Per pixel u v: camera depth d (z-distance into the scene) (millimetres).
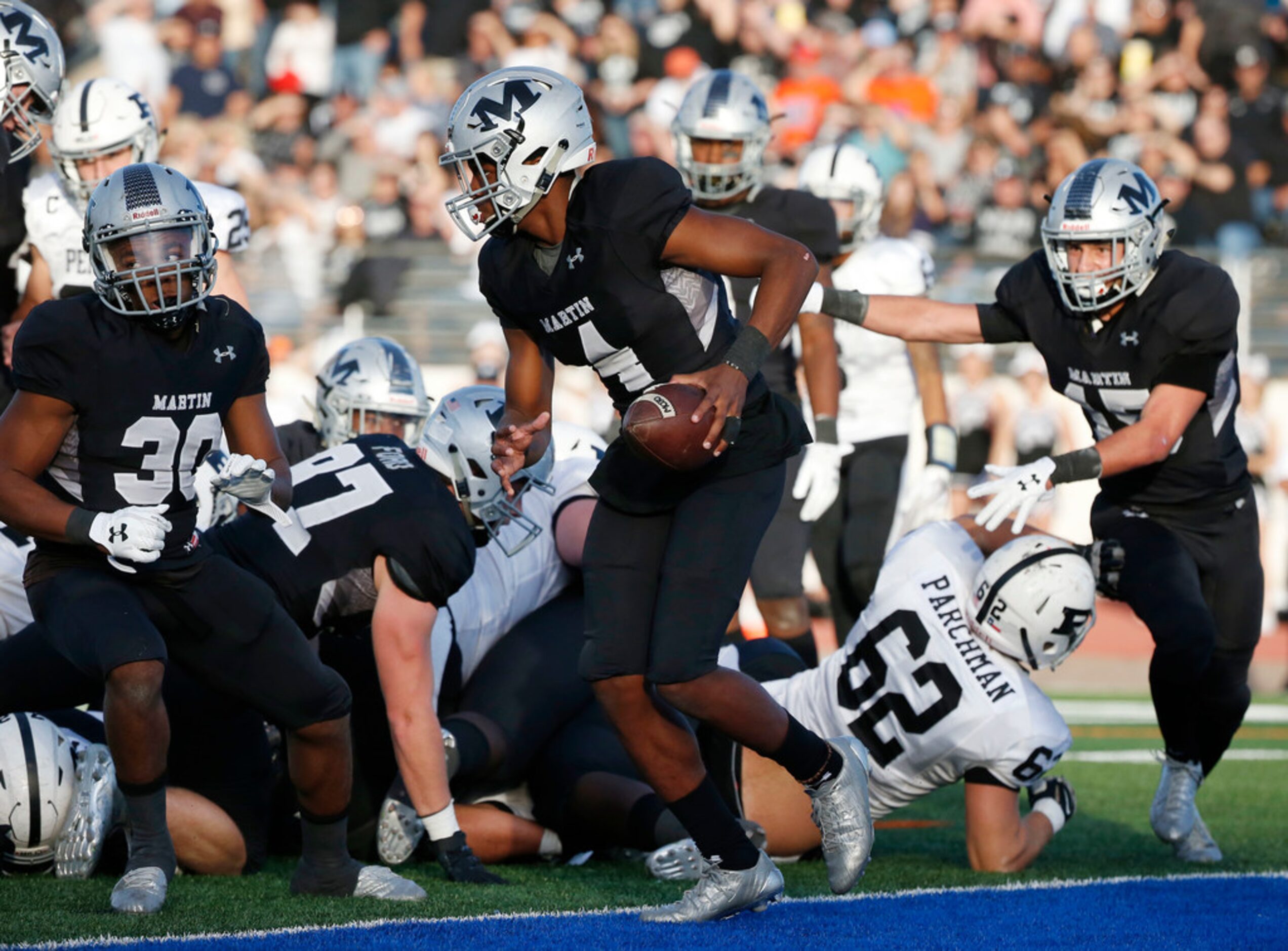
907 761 13391
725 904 10984
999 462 38406
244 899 11750
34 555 11414
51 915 10891
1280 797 18391
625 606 10789
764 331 10195
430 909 11398
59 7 45438
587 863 14070
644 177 10328
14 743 12148
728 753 13680
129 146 16328
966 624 13227
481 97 10281
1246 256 43188
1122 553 14484
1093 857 14555
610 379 10930
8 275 17500
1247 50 44281
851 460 20703
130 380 10898
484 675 14281
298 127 44594
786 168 43000
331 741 11656
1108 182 13539
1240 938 10953
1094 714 27531
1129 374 13977
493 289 10883
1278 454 40094
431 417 12883
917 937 10789
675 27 45031
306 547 12352
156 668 10930
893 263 21156
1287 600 38781
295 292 41938
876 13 46969
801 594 18969
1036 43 45281
